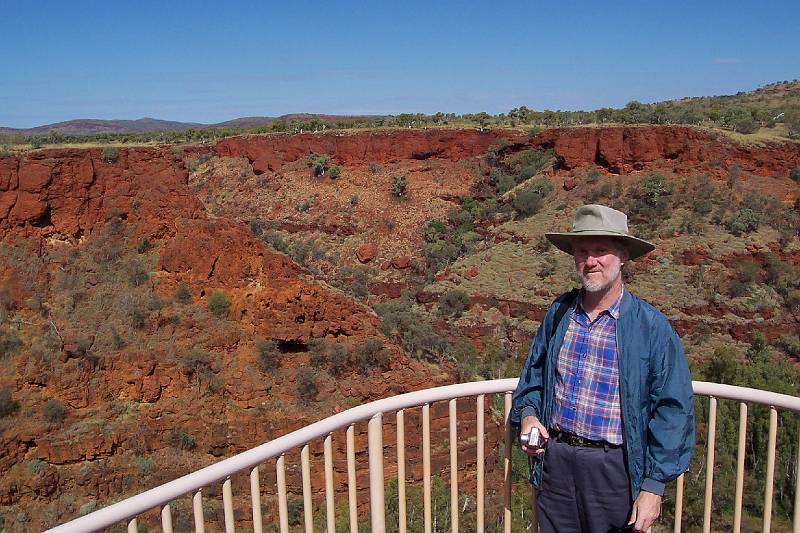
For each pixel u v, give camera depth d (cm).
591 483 438
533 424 452
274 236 6359
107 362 2320
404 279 5594
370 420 450
